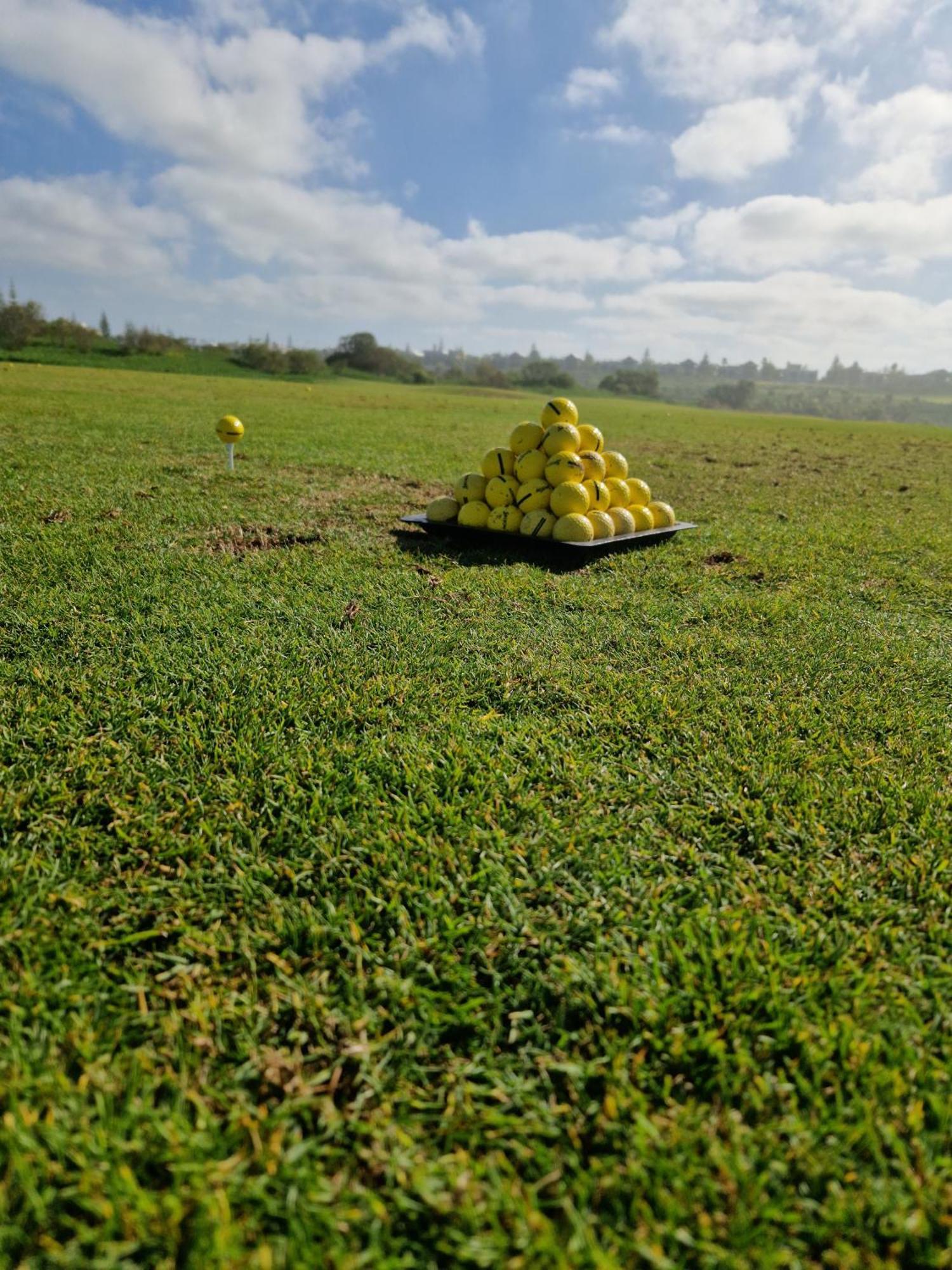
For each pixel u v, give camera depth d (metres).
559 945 0.28
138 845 0.33
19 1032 0.24
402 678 0.51
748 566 0.88
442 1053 0.24
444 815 0.36
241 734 0.42
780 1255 0.18
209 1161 0.20
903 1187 0.20
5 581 0.67
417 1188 0.19
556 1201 0.19
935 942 0.29
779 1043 0.24
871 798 0.39
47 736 0.41
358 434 2.26
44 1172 0.19
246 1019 0.25
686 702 0.49
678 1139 0.21
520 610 0.67
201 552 0.81
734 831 0.36
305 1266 0.18
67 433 1.79
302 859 0.32
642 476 1.75
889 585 0.81
